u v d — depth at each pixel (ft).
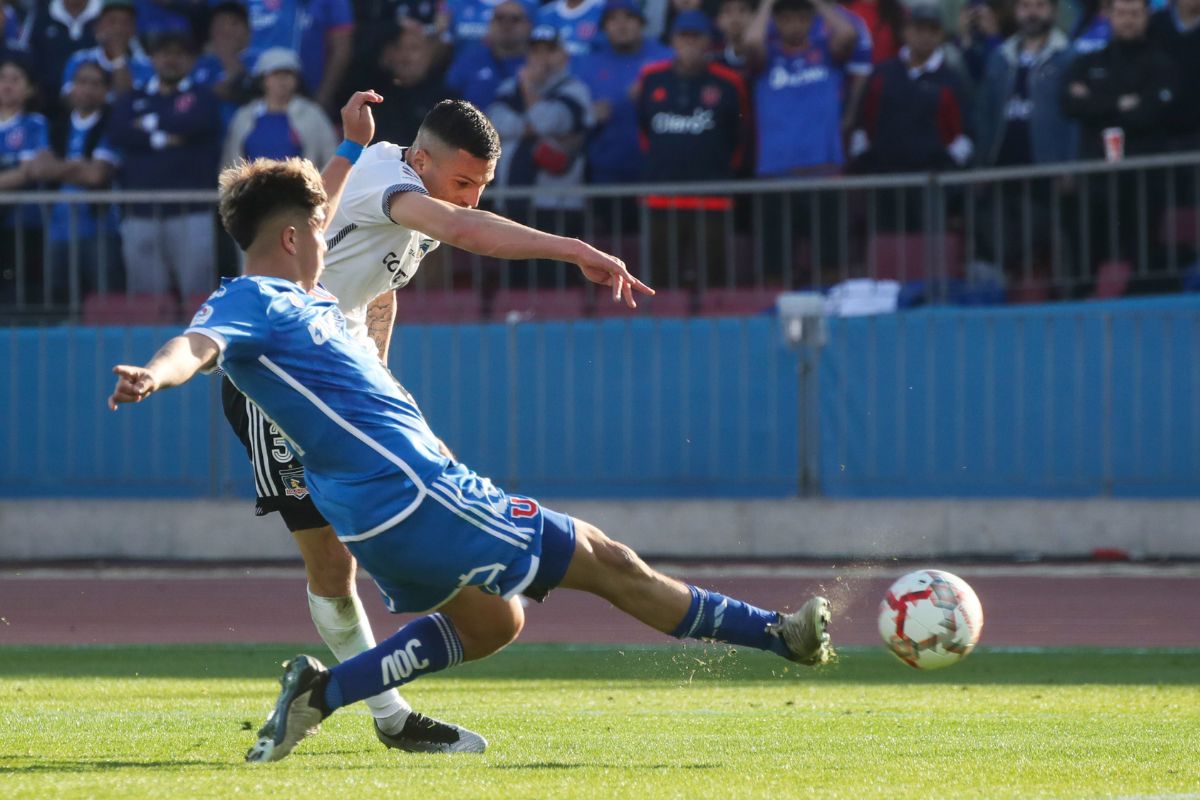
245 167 47.83
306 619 111.75
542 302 144.25
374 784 44.60
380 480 45.68
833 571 133.28
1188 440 130.31
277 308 45.65
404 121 154.71
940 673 85.76
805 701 73.61
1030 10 146.72
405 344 140.97
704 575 130.93
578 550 47.62
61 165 159.02
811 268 141.28
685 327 138.41
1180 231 134.82
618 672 86.89
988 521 134.31
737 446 138.21
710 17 161.99
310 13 160.45
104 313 145.69
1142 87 140.05
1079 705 71.46
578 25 157.69
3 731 60.29
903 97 146.00
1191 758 52.90
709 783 45.68
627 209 143.13
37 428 143.74
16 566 141.49
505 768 49.65
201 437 143.23
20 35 168.04
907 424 135.33
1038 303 137.80
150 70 167.22
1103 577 126.62
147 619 111.96
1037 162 146.20
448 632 49.19
